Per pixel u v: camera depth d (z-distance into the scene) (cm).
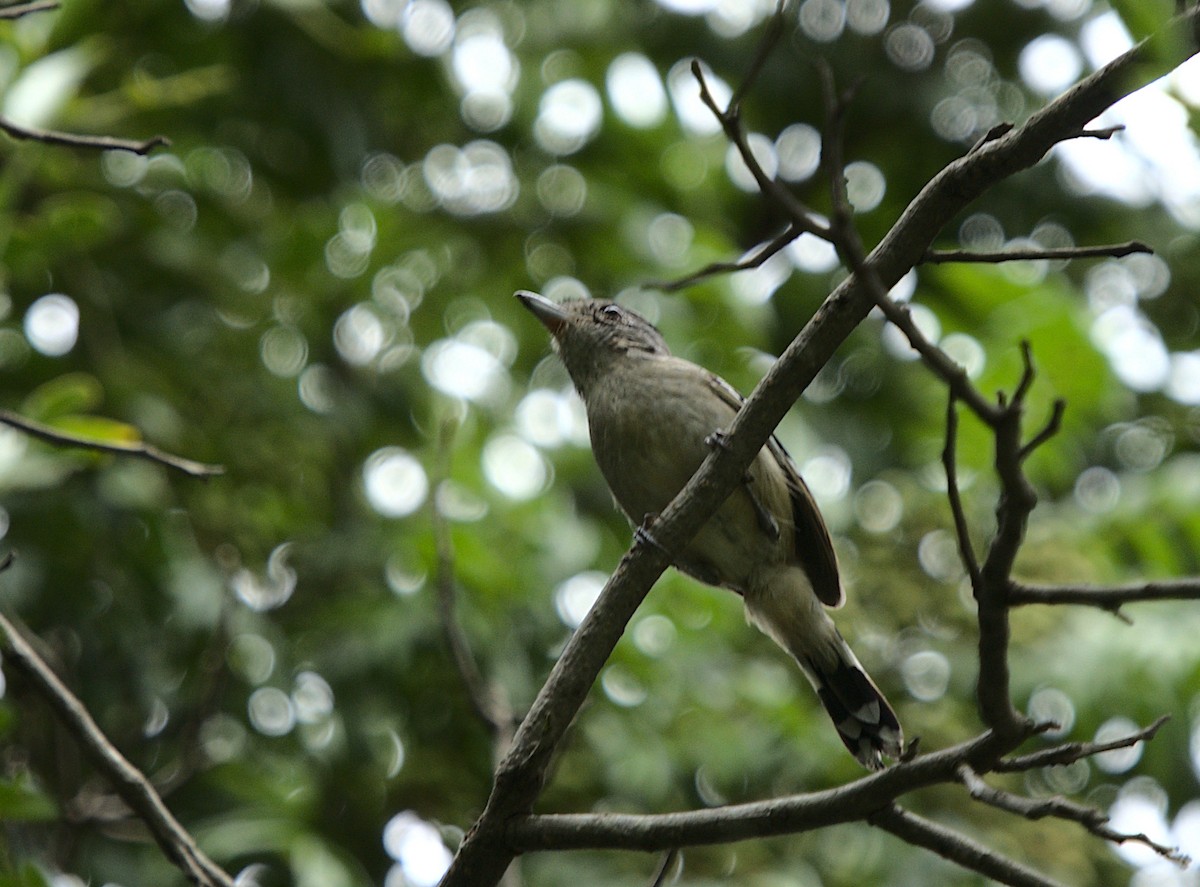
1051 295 1171
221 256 1278
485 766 1133
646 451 893
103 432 876
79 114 1162
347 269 1284
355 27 1392
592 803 1090
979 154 589
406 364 1298
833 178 487
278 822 1018
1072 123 570
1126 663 1072
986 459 1181
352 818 1125
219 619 1021
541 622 1086
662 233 1432
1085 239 1628
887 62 1636
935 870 1011
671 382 899
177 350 1198
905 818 593
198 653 1098
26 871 757
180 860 753
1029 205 1619
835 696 888
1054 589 528
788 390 635
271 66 1319
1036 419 1163
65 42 1054
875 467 1387
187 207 1292
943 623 1089
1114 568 1157
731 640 1165
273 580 1157
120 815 982
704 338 1305
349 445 1239
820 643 888
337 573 1139
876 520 1226
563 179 1445
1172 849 516
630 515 937
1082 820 525
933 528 1128
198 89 1207
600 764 1084
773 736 1070
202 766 1041
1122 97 558
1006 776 1182
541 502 1142
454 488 1144
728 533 879
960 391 477
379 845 1120
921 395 1380
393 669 1053
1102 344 1169
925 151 1630
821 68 499
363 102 1377
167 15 1297
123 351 1195
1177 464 1230
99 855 1027
